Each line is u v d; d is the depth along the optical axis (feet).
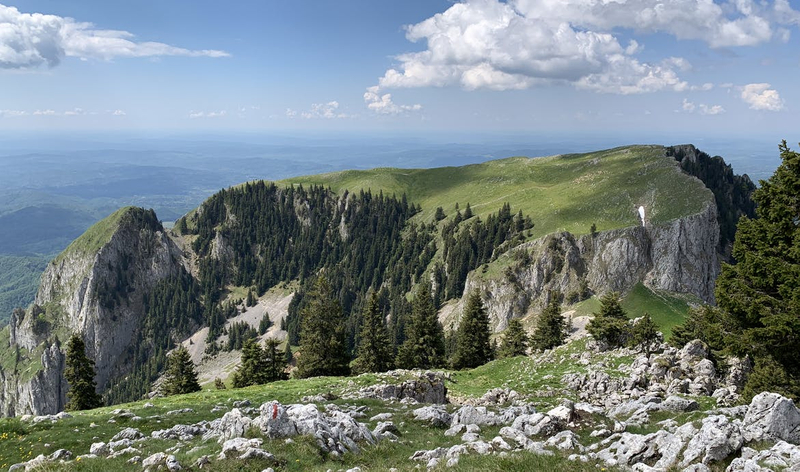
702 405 119.55
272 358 251.60
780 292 115.03
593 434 81.10
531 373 185.88
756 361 136.87
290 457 67.51
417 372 183.42
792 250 113.50
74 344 228.43
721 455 59.93
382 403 130.72
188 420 112.68
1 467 81.46
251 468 63.57
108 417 112.27
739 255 131.13
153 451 80.33
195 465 65.31
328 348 246.88
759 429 67.05
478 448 71.46
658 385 146.82
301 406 85.61
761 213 128.06
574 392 154.92
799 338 113.09
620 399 140.97
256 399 144.97
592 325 203.82
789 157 118.62
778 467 53.31
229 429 79.25
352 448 76.79
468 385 189.47
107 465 69.97
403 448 80.74
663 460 62.34
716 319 138.72
